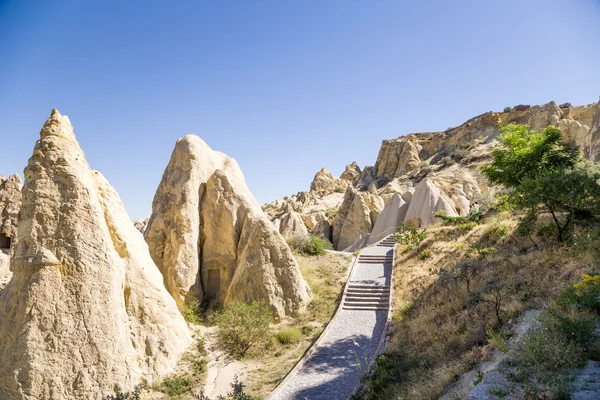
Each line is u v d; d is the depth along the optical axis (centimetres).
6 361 1094
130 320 1306
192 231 1897
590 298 828
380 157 9631
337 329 1638
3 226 2830
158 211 1997
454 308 1323
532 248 1512
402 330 1433
